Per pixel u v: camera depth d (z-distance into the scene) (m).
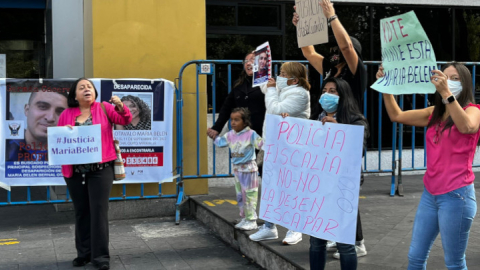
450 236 2.81
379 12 8.27
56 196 6.87
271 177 3.58
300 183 3.38
